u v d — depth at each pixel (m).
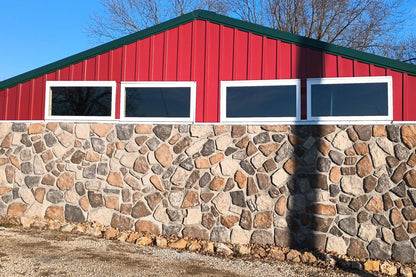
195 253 6.54
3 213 8.05
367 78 6.98
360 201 6.68
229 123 7.41
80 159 7.89
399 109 6.80
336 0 20.55
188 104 7.65
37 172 8.03
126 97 7.93
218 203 7.20
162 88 7.80
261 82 7.38
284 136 7.14
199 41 7.74
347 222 6.68
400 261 6.40
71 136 7.99
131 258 5.96
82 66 8.16
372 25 20.44
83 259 5.73
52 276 4.92
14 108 8.34
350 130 6.90
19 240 6.57
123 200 7.59
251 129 7.30
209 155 7.38
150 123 7.71
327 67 7.15
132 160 7.67
